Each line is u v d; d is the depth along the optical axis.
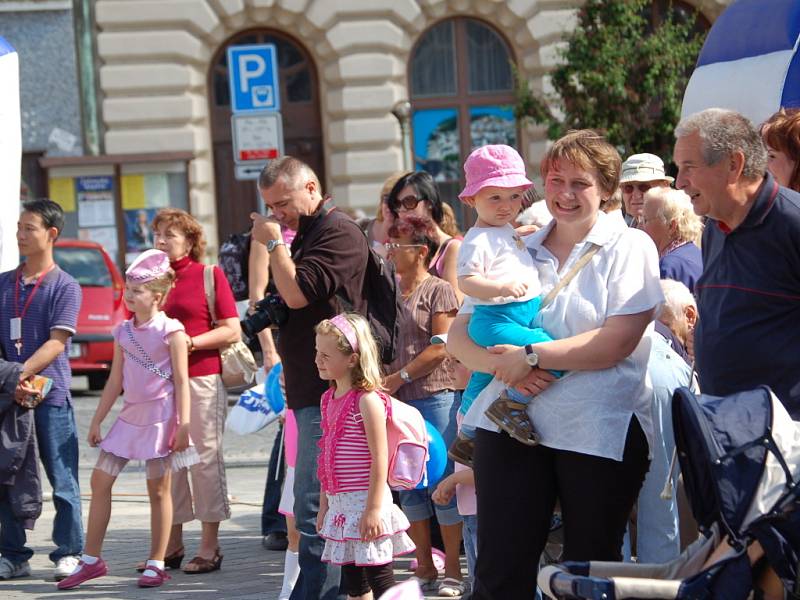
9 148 10.43
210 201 24.64
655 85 20.41
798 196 5.13
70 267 19.78
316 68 25.27
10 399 8.53
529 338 5.32
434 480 7.56
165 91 24.50
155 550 8.41
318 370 6.83
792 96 8.60
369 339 6.57
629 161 8.84
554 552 6.70
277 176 6.91
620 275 5.30
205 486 8.74
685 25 21.09
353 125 24.95
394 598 3.71
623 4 20.52
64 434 8.75
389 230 8.16
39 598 8.09
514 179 5.61
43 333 8.73
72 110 24.39
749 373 5.15
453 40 25.33
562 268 5.46
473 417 5.62
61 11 24.27
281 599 7.56
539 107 21.88
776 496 4.45
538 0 24.91
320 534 6.73
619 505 5.32
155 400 8.42
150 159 23.69
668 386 6.39
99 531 8.46
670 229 7.62
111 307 19.56
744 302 5.14
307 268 6.78
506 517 5.38
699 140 5.09
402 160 25.09
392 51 25.05
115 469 8.46
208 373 8.80
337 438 6.59
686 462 4.64
